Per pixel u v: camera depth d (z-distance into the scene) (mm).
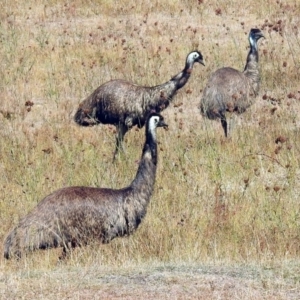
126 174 62938
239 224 52500
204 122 73562
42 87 85125
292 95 72750
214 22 103250
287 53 93625
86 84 85312
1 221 53969
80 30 100750
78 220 47375
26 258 46062
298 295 39500
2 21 103125
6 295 39406
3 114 76375
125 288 40062
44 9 105625
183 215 53438
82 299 38844
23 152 66750
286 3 107938
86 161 64938
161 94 67500
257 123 74312
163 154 66375
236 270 43188
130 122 67562
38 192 58625
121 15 106500
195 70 88625
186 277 41562
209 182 60844
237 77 71688
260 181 61562
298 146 67812
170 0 108625
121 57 91938
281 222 52656
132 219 48625
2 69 88375
